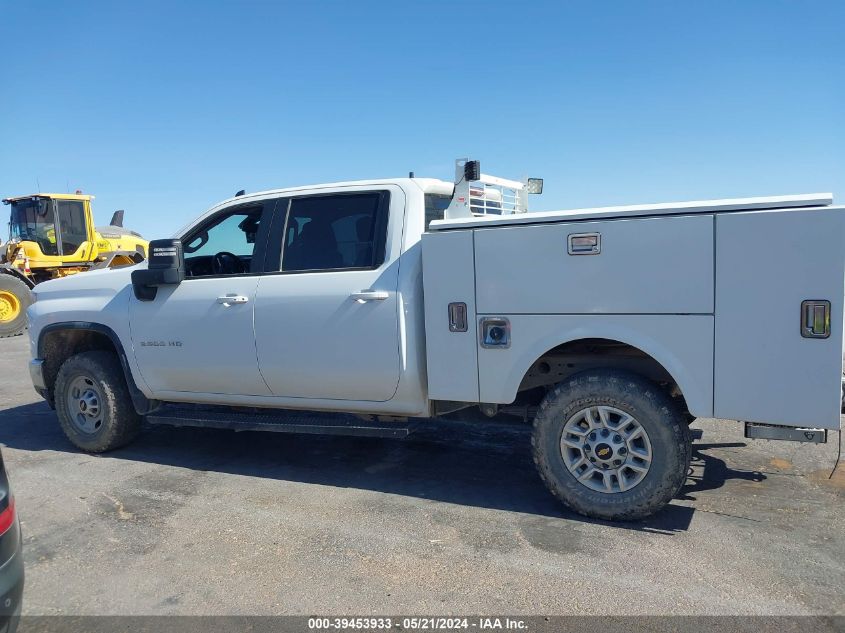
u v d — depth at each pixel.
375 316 4.48
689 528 3.91
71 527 4.16
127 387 5.63
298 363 4.76
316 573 3.49
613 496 3.95
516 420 4.64
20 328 15.34
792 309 3.46
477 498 4.50
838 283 3.37
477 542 3.81
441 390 4.32
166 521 4.22
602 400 3.91
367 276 4.55
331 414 5.08
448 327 4.26
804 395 3.48
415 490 4.69
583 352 4.23
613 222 3.80
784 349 3.50
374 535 3.94
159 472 5.21
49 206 16.88
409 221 4.56
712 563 3.48
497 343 4.14
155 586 3.41
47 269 17.25
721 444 5.49
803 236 3.41
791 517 4.04
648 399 3.80
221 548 3.82
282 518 4.23
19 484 4.96
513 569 3.47
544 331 4.01
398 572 3.48
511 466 5.18
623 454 3.92
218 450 5.78
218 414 5.31
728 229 3.55
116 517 4.30
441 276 4.25
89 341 6.11
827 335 3.41
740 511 4.14
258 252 5.02
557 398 4.04
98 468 5.33
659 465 3.81
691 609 3.06
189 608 3.19
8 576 2.57
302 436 6.17
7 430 6.61
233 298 4.94
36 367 5.92
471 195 5.18
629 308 3.80
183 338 5.17
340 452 5.64
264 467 5.29
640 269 3.75
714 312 3.62
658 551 3.63
